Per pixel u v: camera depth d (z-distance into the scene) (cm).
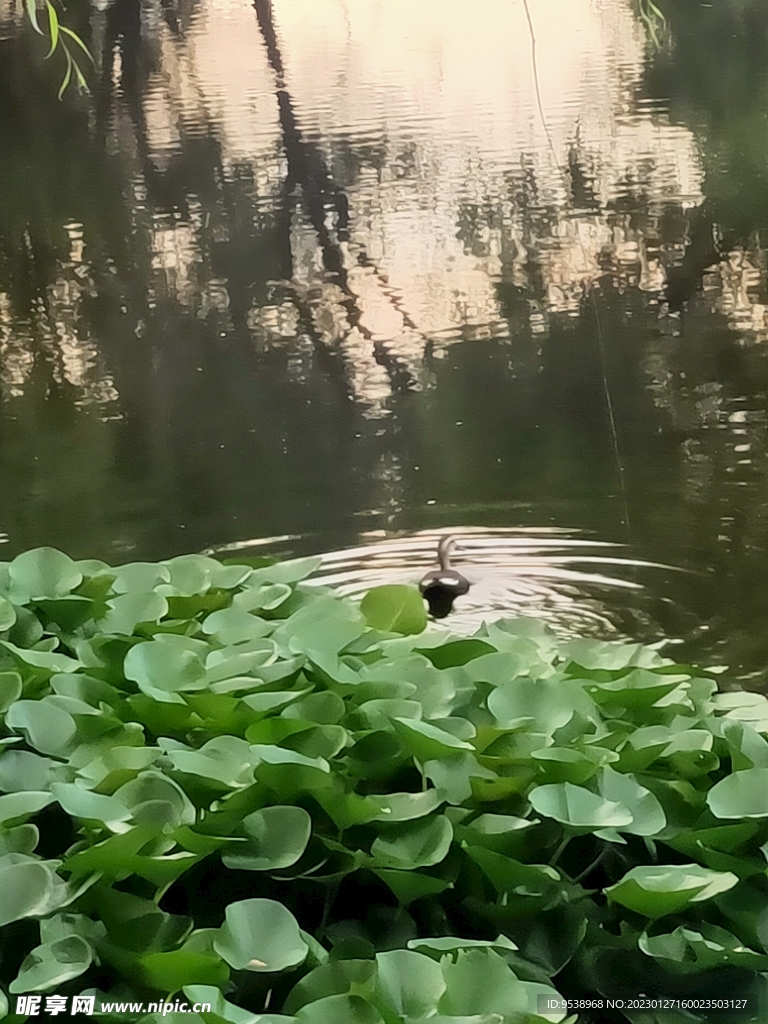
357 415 142
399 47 138
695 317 137
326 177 141
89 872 47
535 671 73
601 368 138
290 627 75
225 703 59
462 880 52
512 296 139
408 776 58
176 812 51
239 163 142
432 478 141
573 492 138
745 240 135
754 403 135
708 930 49
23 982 42
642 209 137
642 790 54
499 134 138
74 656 77
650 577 134
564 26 136
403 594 88
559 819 49
